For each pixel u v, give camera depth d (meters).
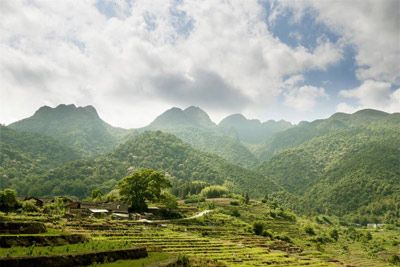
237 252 81.62
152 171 146.62
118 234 80.75
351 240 168.50
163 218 134.50
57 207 119.44
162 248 73.69
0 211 98.31
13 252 32.25
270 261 75.62
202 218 136.00
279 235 129.38
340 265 85.25
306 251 108.06
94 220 102.12
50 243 39.72
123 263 36.34
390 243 164.12
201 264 52.59
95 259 35.56
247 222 157.62
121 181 145.62
